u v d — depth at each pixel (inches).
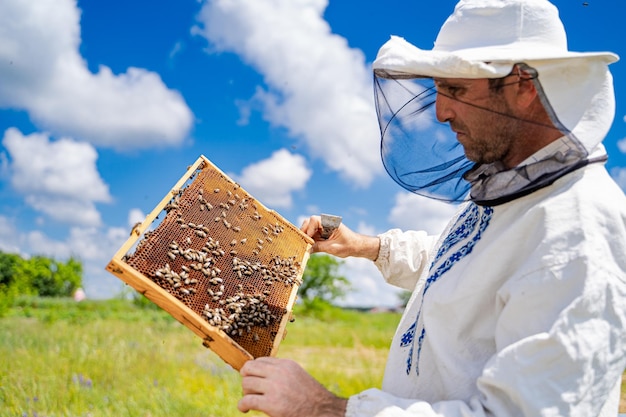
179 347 383.2
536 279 68.5
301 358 425.7
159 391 252.4
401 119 94.5
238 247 106.6
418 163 95.6
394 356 90.0
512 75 74.3
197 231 102.1
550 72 73.5
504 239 74.6
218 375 302.0
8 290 760.3
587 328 64.6
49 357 299.3
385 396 72.1
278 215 120.4
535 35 77.1
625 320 66.3
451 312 78.3
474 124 79.0
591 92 73.7
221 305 92.2
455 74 75.5
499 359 66.9
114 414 220.2
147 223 95.3
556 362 64.2
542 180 73.7
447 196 94.1
